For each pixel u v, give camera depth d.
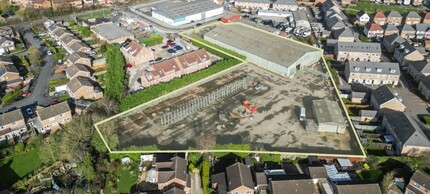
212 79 130.00
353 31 181.25
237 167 84.88
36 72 134.75
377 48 147.75
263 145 96.25
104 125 98.75
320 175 85.12
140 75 136.62
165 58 150.75
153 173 87.12
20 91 122.81
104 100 111.06
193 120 106.69
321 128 102.00
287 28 180.25
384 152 97.81
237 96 119.38
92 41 164.12
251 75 133.12
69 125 99.19
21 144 95.81
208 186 84.56
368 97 119.19
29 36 168.88
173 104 114.69
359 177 88.44
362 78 130.25
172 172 83.25
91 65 140.62
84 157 89.81
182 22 189.00
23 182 85.75
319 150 95.25
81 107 113.00
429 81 123.31
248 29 162.12
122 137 99.31
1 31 163.75
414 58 141.75
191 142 97.19
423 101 122.06
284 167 89.44
